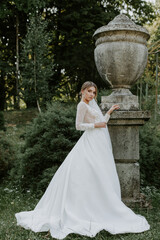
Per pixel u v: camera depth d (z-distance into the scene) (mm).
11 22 16516
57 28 15969
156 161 4949
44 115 4996
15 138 9023
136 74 3799
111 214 3012
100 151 3191
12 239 2697
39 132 4848
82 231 2795
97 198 3033
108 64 3729
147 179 4926
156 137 5355
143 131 5242
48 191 3275
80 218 2951
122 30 3613
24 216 3178
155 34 17250
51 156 4574
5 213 3574
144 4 16438
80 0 14523
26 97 13656
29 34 12836
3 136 5953
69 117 4855
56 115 4723
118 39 3648
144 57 3770
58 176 3232
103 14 14328
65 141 4516
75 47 14945
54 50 15602
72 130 4656
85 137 3277
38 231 2871
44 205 3244
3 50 17375
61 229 2865
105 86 16344
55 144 4559
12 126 12531
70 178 3072
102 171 3088
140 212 3572
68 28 15000
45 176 4496
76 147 3271
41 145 4691
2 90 18391
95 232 2770
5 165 5488
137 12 16703
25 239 2732
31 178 4734
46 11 16438
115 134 3857
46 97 13562
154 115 6293
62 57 15555
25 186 4746
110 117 3693
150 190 4480
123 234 2891
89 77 16672
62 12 15852
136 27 3645
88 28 13672
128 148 3846
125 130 3842
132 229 2898
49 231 2885
